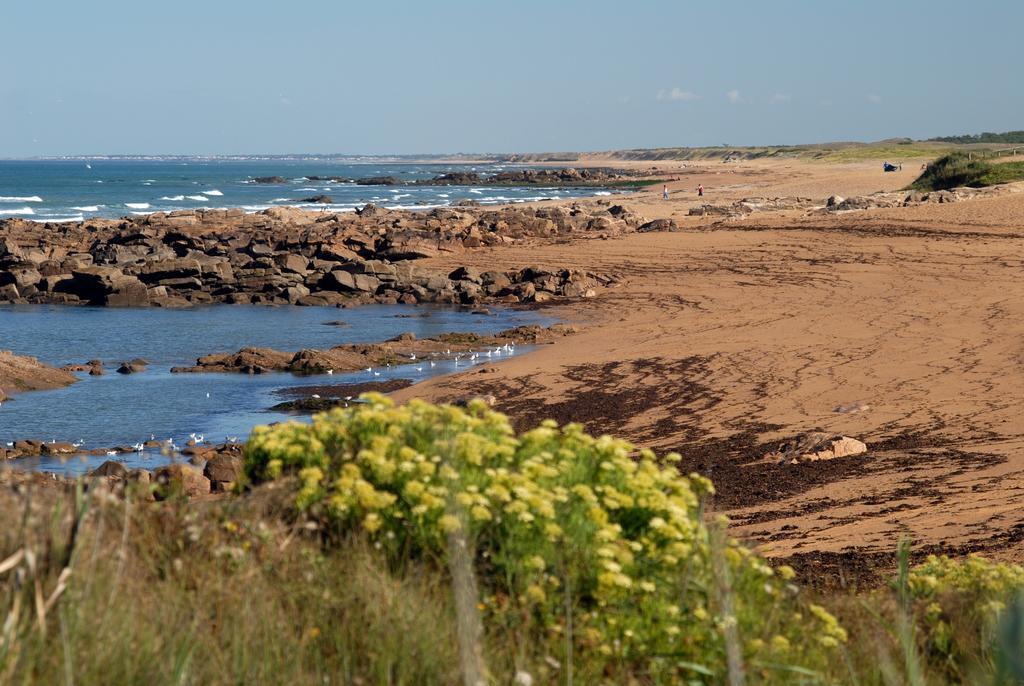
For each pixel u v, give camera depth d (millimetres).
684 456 20906
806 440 20703
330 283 54719
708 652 5555
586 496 6270
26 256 58406
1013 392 25359
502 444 6926
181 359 37406
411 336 40188
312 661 5172
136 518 6105
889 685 5430
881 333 35281
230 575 5719
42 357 37625
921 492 16703
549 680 5320
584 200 120938
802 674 5656
